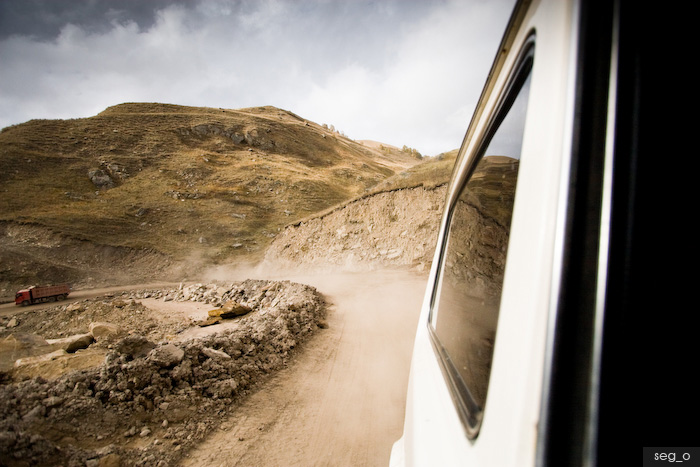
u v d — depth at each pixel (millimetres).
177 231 56719
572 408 441
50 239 48969
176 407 4738
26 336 9789
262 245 54375
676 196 468
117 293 35719
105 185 67750
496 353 678
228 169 84312
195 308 20531
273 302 16391
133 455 3834
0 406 3768
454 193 2004
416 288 17781
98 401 4309
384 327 10320
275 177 82125
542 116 599
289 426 4688
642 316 444
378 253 30094
